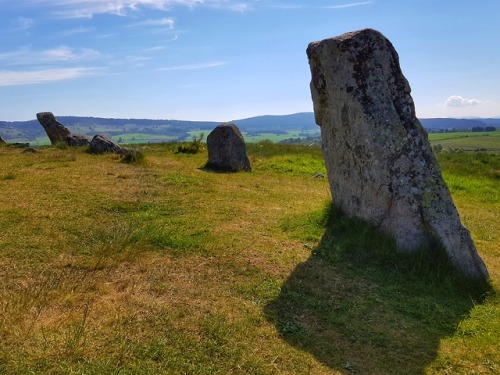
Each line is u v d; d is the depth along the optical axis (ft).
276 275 21.06
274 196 38.42
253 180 47.19
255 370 14.06
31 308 16.70
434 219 22.80
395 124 24.03
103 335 15.23
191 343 15.17
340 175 27.61
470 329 17.46
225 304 18.08
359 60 24.73
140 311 17.03
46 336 14.85
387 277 21.79
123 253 22.40
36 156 54.29
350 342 16.26
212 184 41.32
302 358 14.98
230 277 20.61
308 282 20.65
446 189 23.27
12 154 57.26
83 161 50.39
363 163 25.17
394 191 23.80
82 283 19.07
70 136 78.89
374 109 24.40
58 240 23.73
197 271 21.04
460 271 21.83
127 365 13.74
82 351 14.06
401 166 23.77
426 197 23.13
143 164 50.03
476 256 22.24
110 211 29.78
